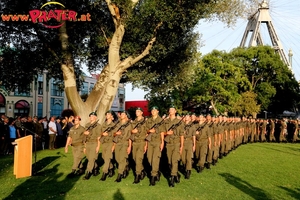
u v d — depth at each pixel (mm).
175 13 13633
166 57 18672
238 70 38875
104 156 9523
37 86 43562
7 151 15734
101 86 16812
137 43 16453
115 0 14328
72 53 17422
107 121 9922
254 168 11711
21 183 8898
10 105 40312
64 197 7461
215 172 10898
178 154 9094
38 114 43906
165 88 20641
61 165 11719
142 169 9562
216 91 37156
